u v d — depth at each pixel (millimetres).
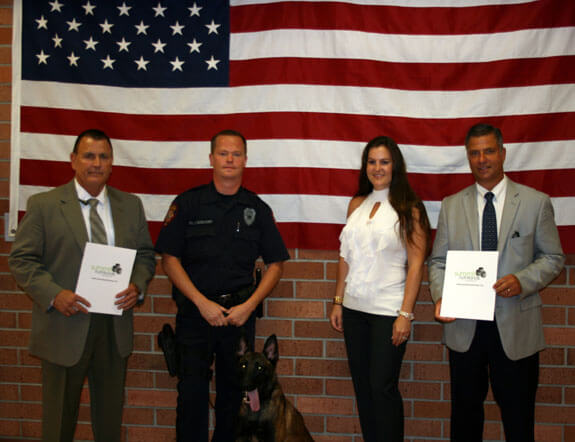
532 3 3578
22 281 2842
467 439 3035
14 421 4066
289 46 3750
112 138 3850
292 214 3783
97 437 3145
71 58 3857
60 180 3863
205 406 3131
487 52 3631
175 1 3836
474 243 2953
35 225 2920
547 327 3713
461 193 3115
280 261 3293
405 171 3143
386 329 2990
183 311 3158
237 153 3111
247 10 3787
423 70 3682
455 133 3662
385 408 2936
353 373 3160
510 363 2883
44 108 3863
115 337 3057
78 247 2955
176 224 3146
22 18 3881
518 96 3598
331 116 3734
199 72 3820
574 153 3553
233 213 3188
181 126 3834
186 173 3836
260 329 3906
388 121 3697
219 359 3270
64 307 2832
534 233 2910
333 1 3717
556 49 3561
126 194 3240
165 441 3994
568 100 3555
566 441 3730
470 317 2799
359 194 3363
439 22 3668
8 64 3932
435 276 3061
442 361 3801
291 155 3758
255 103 3781
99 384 3107
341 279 3365
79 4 3871
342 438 3881
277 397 3186
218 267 3113
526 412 2902
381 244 3008
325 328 3861
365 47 3709
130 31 3852
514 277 2797
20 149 3877
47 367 3010
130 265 2982
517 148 3598
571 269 3670
